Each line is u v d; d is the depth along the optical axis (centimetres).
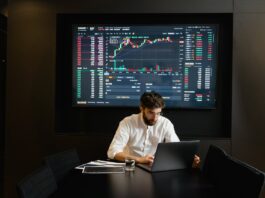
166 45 325
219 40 330
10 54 321
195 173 205
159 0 313
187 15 330
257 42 311
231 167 169
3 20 397
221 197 160
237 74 312
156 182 184
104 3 315
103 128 344
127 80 329
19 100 321
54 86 320
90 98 331
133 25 326
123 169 212
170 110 338
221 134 337
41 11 318
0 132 430
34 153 321
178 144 206
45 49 319
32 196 154
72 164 231
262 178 137
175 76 326
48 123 320
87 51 329
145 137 260
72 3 316
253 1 309
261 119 312
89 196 158
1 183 375
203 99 325
